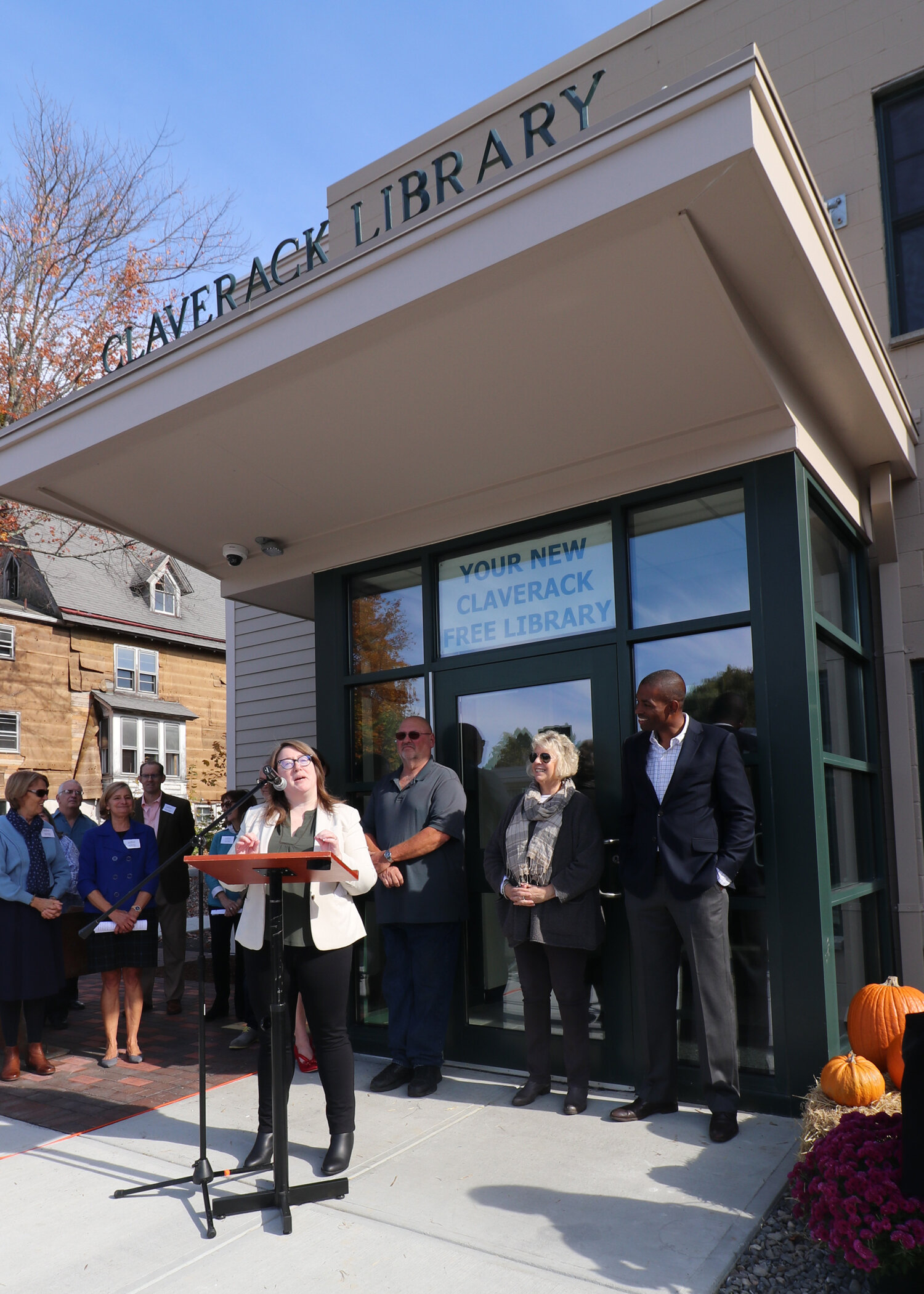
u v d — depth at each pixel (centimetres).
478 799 490
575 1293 257
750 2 606
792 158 286
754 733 407
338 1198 318
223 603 3036
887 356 436
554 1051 450
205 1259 282
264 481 483
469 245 313
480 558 510
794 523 403
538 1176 331
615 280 313
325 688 562
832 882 426
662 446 434
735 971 401
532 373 375
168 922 651
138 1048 523
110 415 430
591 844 402
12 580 2344
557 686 470
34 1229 307
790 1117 377
